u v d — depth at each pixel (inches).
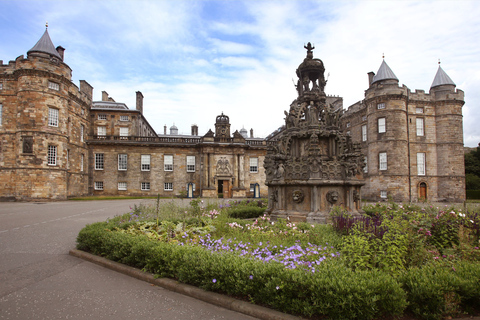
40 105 1330.0
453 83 1706.4
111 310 208.1
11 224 595.8
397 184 1573.6
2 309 209.8
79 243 369.4
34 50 1424.7
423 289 180.1
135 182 1804.9
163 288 249.3
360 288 174.9
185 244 304.2
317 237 317.1
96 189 1766.7
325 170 489.7
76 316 198.8
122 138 1850.4
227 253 249.8
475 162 2103.8
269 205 555.5
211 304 218.4
